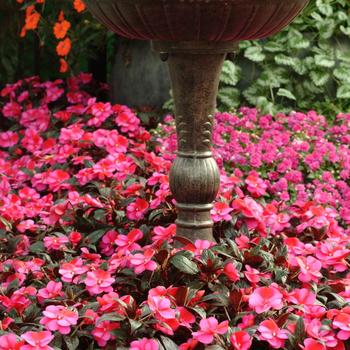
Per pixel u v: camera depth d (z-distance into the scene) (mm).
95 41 6680
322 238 4074
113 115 5789
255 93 6219
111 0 3287
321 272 3791
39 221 4406
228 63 6160
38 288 3662
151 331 3152
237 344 3078
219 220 3994
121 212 4199
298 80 6285
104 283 3375
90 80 6559
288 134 5500
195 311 3258
